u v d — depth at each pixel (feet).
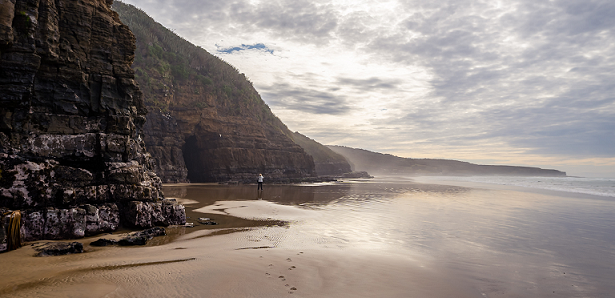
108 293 18.40
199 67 215.10
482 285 22.76
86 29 41.63
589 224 48.01
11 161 32.71
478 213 58.95
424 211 61.26
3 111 33.65
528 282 23.58
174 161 154.51
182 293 18.97
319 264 26.37
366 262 27.45
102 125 41.88
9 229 27.53
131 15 209.87
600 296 21.22
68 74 39.19
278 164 209.15
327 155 365.20
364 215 55.47
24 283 19.69
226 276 22.41
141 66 166.81
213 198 82.53
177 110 163.32
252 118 215.51
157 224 42.22
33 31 34.60
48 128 37.11
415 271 25.38
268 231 40.93
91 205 36.32
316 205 70.18
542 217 54.60
